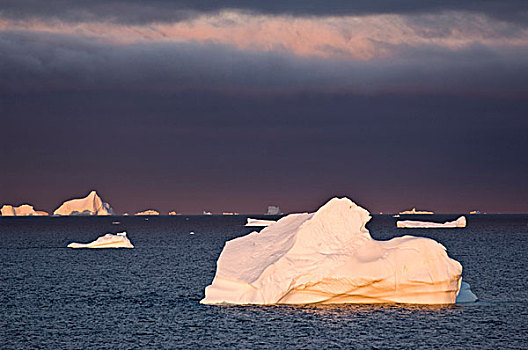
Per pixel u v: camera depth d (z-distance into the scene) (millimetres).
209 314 60062
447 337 52312
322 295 61125
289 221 65812
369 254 59906
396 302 61219
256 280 61844
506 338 52375
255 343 50906
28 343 52312
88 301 72000
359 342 50938
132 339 53250
